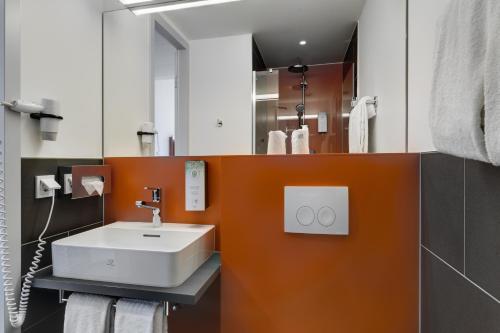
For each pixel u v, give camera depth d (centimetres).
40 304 91
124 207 121
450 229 70
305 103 130
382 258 94
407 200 93
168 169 117
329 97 128
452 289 69
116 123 130
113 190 122
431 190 82
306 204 96
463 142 49
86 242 95
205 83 137
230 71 135
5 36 78
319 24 128
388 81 112
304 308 98
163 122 139
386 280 94
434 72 60
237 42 134
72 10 109
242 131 134
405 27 101
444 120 55
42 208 93
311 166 97
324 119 129
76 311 82
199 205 108
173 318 107
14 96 80
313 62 130
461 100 48
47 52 97
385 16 114
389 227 94
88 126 117
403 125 102
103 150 124
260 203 100
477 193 57
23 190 86
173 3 126
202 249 97
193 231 102
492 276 52
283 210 99
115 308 83
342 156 96
